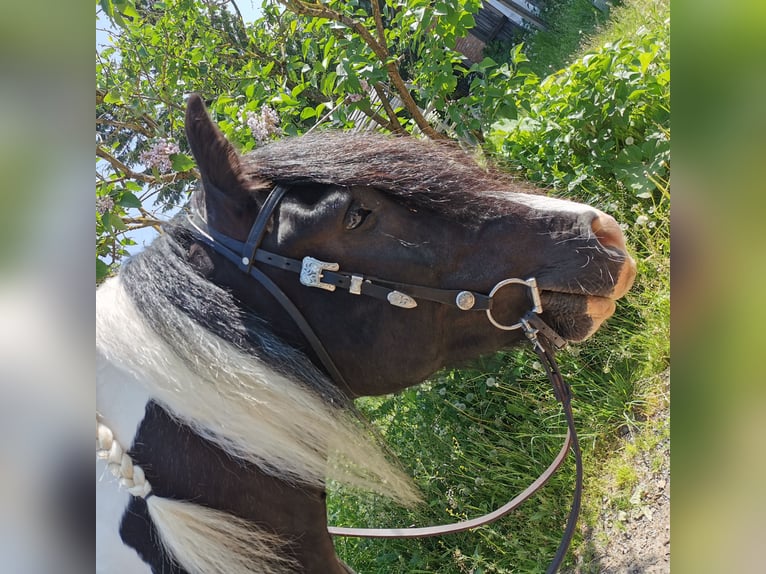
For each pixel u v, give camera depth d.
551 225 1.47
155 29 3.77
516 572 2.57
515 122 4.02
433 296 1.43
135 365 1.28
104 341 1.32
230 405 1.28
